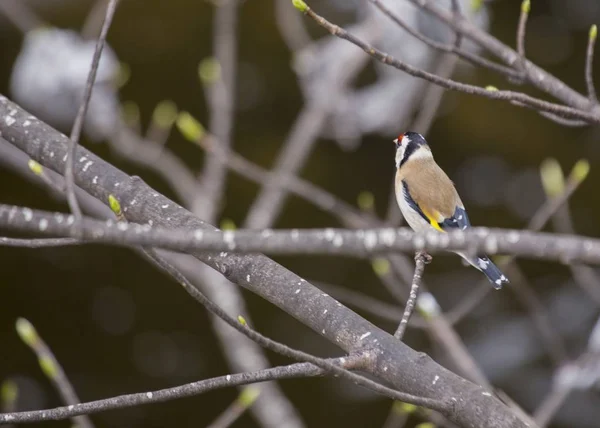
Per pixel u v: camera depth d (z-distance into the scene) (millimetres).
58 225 2947
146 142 11688
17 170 12914
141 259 14688
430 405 3916
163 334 14758
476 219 14984
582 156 14781
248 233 2844
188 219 4789
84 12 13961
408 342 14148
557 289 14547
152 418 14359
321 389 14312
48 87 12680
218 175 11188
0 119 5430
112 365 14586
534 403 13453
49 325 14617
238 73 14586
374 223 9422
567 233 9734
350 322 4410
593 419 13133
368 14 13289
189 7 14273
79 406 3992
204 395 14430
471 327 14320
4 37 13992
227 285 10852
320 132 12891
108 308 14781
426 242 2695
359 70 12633
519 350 13852
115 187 5047
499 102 14523
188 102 14758
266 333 14367
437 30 12516
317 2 14203
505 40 14914
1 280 14516
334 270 14516
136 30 14180
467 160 15008
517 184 14922
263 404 10594
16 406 14031
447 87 4902
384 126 13203
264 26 14547
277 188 11109
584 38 14984
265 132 14680
